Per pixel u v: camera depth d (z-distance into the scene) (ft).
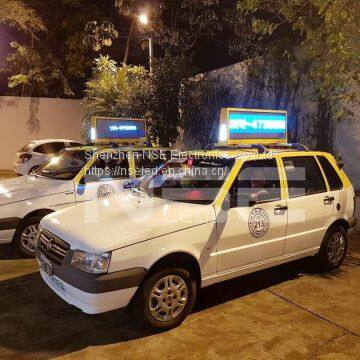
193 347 12.34
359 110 25.79
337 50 17.42
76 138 56.90
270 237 15.58
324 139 27.96
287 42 30.50
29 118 54.44
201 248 13.62
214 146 18.54
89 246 12.16
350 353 12.16
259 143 17.92
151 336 12.91
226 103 37.55
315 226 17.26
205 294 15.97
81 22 58.75
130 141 25.55
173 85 41.60
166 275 13.01
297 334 13.15
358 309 14.87
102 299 11.89
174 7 50.83
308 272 18.31
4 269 18.35
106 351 12.09
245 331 13.28
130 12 48.29
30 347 12.25
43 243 14.11
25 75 58.49
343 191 18.48
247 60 35.01
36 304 14.98
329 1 17.51
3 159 54.19
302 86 29.48
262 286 16.78
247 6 21.04
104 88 44.39
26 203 19.51
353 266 19.12
